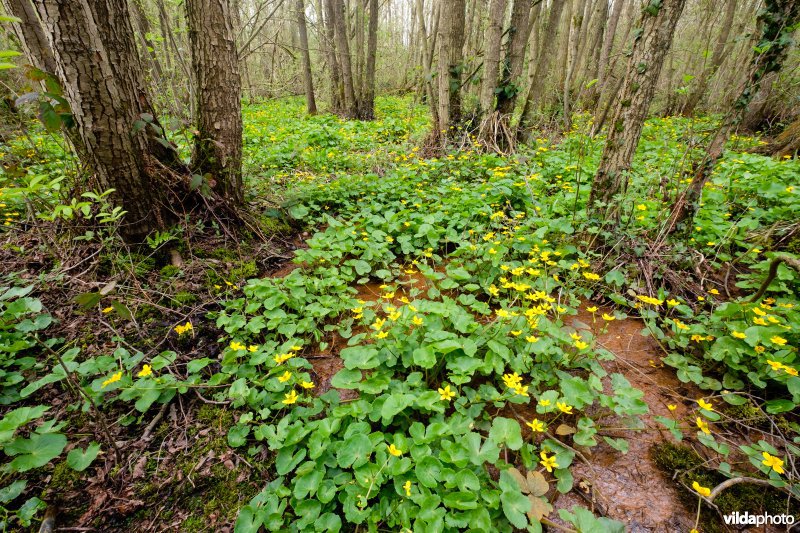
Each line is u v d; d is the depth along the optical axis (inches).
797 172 176.7
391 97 750.5
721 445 71.4
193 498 70.6
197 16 126.0
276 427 78.7
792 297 104.7
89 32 98.1
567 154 231.1
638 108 119.4
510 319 99.4
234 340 97.0
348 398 90.7
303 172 232.2
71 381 72.2
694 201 124.4
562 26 567.5
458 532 61.2
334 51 439.8
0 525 62.8
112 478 71.5
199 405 87.0
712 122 254.4
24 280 106.8
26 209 128.8
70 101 102.9
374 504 65.8
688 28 444.5
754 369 87.0
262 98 605.6
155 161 123.1
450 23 239.8
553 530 64.8
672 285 119.2
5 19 71.7
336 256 131.8
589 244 131.8
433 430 71.4
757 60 104.0
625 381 85.7
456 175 209.8
